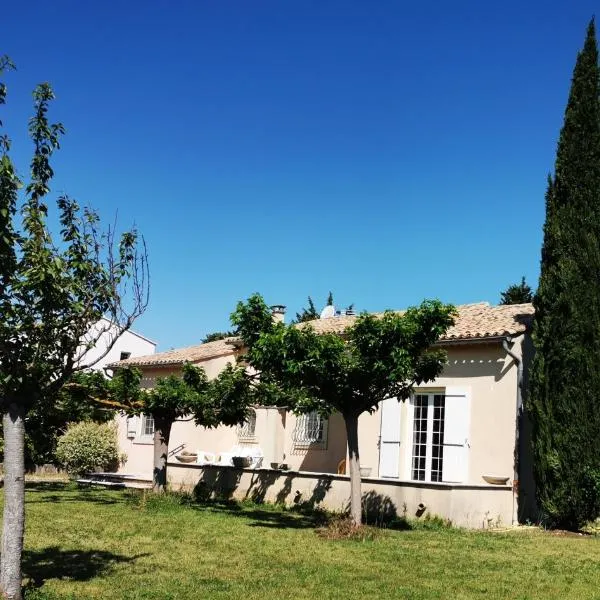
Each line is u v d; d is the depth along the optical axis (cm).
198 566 848
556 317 1378
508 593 769
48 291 639
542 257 1427
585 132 1441
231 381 1476
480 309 1831
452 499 1277
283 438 1938
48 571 790
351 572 841
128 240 715
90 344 693
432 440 1586
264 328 1155
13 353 632
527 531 1297
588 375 1355
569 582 838
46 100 689
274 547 998
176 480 1817
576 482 1323
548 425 1359
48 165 686
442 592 758
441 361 1207
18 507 631
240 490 1650
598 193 1423
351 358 1118
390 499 1362
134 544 988
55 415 1766
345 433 1766
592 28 1475
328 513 1410
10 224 623
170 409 1554
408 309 1170
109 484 1914
